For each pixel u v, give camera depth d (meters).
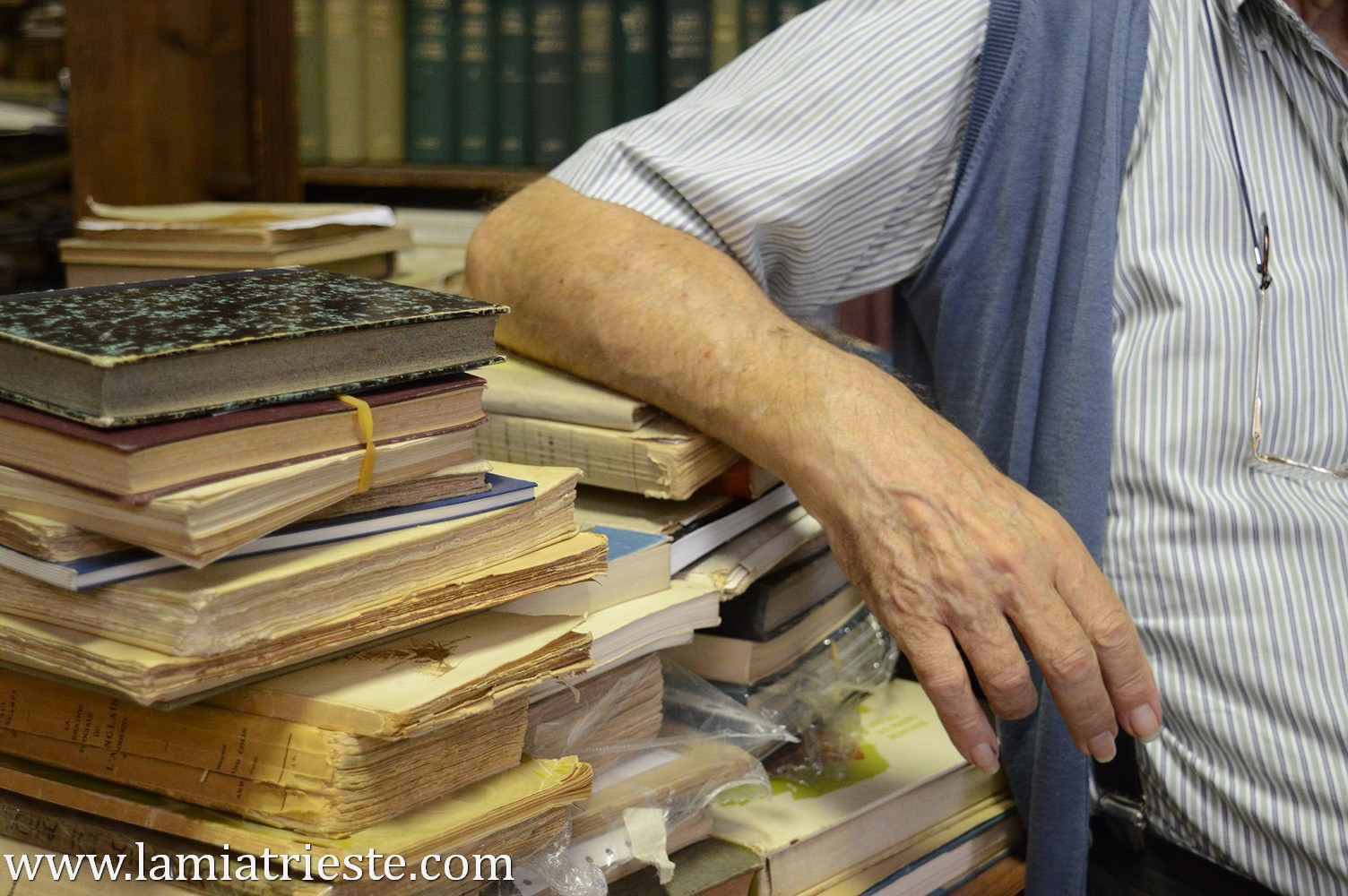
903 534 0.63
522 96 1.52
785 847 0.67
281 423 0.45
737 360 0.69
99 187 1.21
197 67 1.31
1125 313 0.79
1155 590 0.76
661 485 0.69
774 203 0.79
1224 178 0.78
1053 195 0.79
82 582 0.43
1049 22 0.80
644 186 0.82
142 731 0.51
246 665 0.44
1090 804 0.81
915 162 0.83
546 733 0.62
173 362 0.42
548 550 0.56
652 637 0.65
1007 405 0.84
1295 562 0.74
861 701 0.90
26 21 1.33
